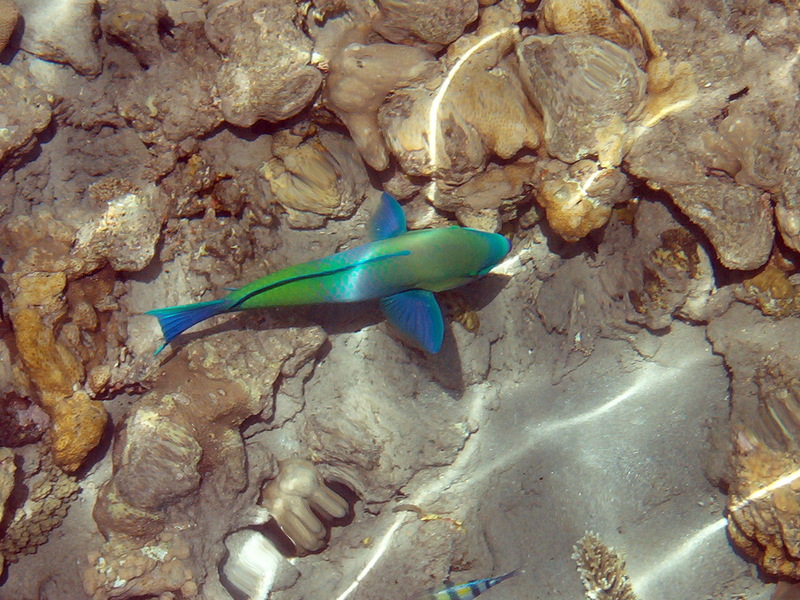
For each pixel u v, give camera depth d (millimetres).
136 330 1232
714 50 1145
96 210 1198
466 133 1160
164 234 1234
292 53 1161
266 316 1229
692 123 1167
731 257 1191
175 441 1191
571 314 1315
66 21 1179
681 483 1320
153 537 1216
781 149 1159
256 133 1229
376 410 1292
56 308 1183
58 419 1179
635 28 1150
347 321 1282
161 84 1188
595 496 1329
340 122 1228
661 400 1324
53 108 1189
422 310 1151
